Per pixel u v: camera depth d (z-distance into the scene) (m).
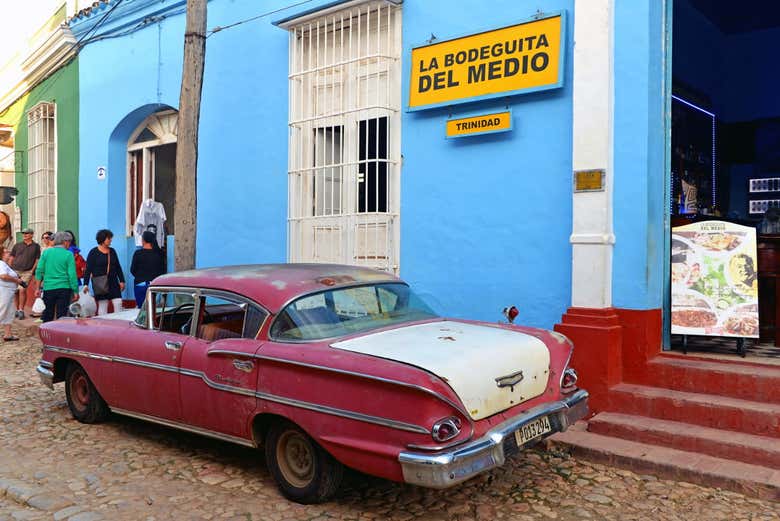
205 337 4.91
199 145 9.74
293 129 8.46
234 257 9.24
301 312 4.50
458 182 6.96
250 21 9.00
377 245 7.54
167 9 10.34
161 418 5.20
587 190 5.88
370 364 3.85
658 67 5.95
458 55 6.84
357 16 7.84
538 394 4.27
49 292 10.00
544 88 6.24
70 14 12.70
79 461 5.18
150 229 10.80
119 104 11.43
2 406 6.81
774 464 4.58
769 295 6.56
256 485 4.68
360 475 4.80
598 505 4.27
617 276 5.87
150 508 4.28
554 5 6.26
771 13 9.20
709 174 9.68
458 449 3.62
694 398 5.28
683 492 4.45
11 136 16.30
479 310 6.79
